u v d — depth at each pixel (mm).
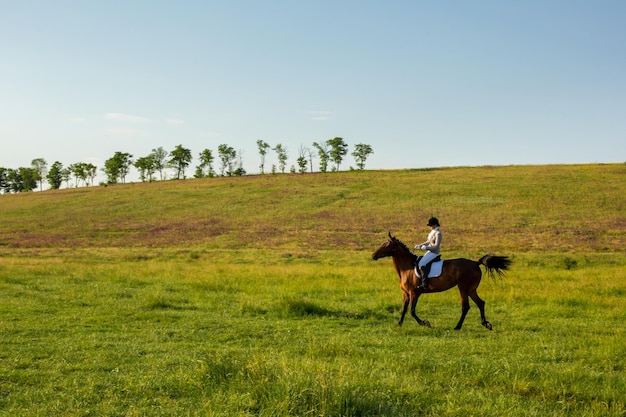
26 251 38375
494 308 14633
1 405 6457
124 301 14938
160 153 128125
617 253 34938
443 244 39375
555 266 28328
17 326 11266
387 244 12828
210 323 11961
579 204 58188
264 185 84812
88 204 73500
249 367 6957
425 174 91625
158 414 6078
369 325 12211
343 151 127312
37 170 148125
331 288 17875
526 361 8703
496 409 6285
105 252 37500
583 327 12008
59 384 7309
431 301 15609
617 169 85562
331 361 8562
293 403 5852
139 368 8164
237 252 37344
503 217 52562
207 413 5820
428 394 6762
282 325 11859
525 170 90250
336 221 53312
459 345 10078
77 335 10562
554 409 6387
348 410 5828
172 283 19250
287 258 33219
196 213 61938
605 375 7766
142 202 72438
